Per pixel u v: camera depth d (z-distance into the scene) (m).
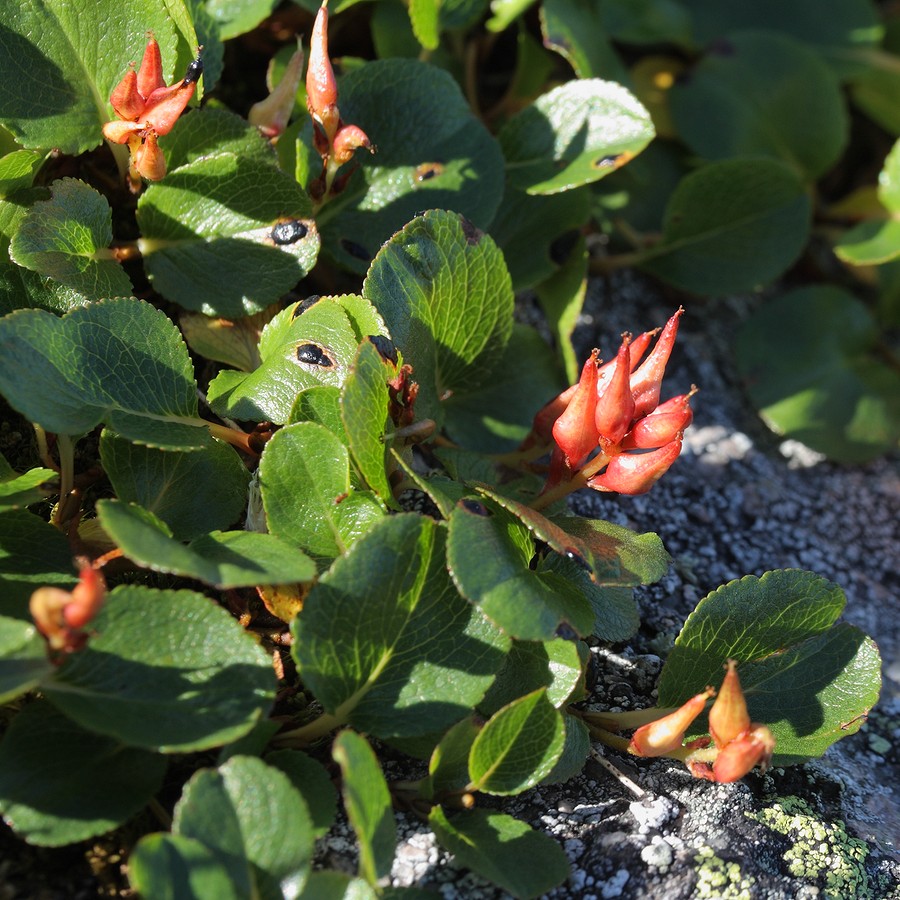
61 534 0.22
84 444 0.23
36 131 0.23
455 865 0.22
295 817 0.21
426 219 0.23
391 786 0.22
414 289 0.23
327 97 0.23
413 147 0.24
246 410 0.23
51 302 0.23
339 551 0.22
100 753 0.21
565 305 0.25
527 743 0.22
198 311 0.23
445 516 0.22
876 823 0.23
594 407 0.22
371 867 0.21
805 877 0.22
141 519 0.21
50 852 0.21
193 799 0.21
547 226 0.25
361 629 0.22
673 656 0.22
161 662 0.21
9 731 0.21
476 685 0.22
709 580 0.25
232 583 0.21
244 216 0.23
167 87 0.23
